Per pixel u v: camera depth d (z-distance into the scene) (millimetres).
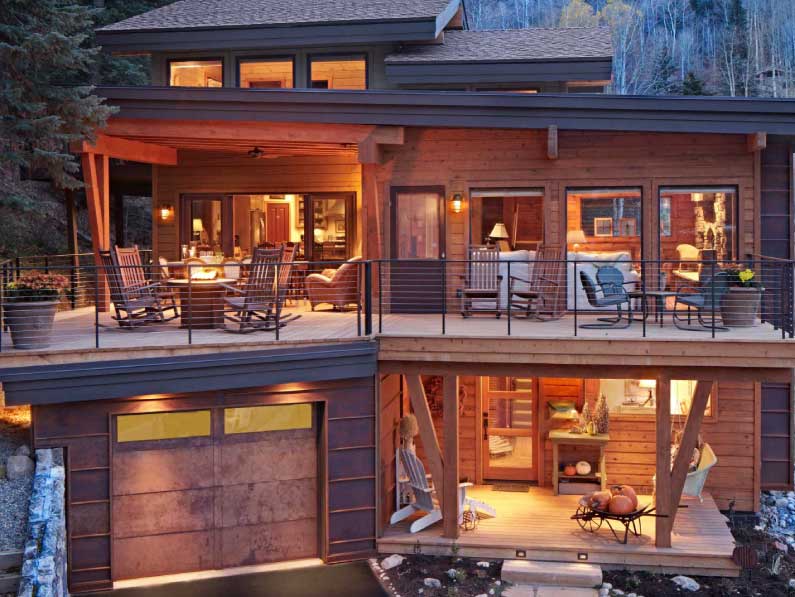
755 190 12031
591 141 12375
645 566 9906
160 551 9703
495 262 10156
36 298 9133
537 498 11969
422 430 10375
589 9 58344
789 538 11297
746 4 60000
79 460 9242
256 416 9992
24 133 11445
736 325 10617
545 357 9977
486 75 14570
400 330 10617
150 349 9141
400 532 10594
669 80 56594
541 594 9281
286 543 10211
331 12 15438
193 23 15289
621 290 10898
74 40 11250
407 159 12711
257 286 10367
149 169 15938
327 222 14844
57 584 7434
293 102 11945
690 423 9867
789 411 12289
